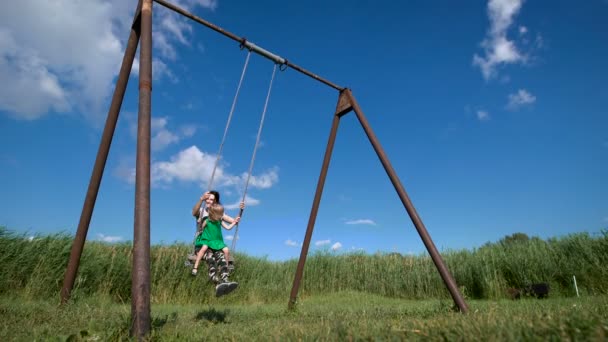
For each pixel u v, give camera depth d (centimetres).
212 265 545
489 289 1159
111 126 561
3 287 895
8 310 522
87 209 569
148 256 345
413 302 1121
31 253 973
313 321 449
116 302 1080
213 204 561
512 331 208
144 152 371
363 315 490
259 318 571
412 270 1480
